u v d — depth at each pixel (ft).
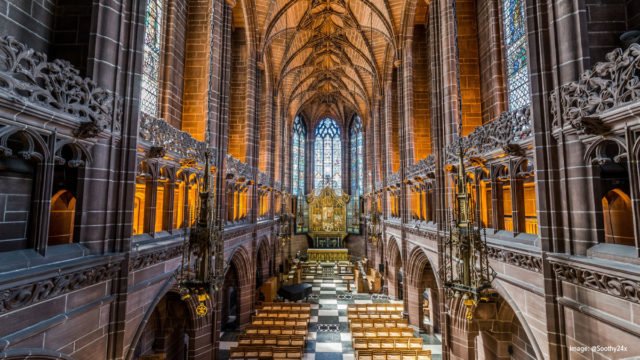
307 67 103.04
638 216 15.70
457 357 38.24
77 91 18.60
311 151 152.66
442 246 41.88
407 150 62.49
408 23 62.59
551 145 21.49
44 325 15.93
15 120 15.21
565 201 20.49
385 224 87.71
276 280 85.35
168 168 31.22
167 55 39.22
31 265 16.08
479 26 43.62
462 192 20.15
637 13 20.59
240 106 65.72
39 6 21.34
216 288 20.27
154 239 28.04
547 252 21.02
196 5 44.86
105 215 21.66
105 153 21.81
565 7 20.86
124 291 22.18
